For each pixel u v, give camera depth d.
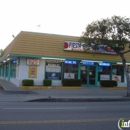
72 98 16.59
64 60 24.28
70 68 24.77
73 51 24.16
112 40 18.83
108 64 25.86
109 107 13.06
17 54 22.09
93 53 24.41
